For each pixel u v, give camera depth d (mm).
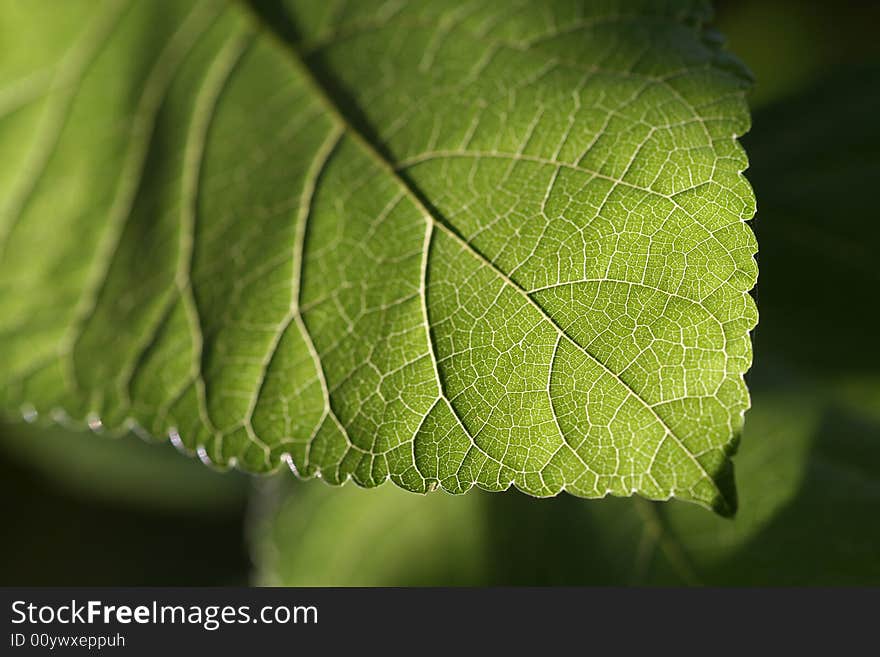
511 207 196
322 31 200
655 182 194
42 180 200
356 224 198
